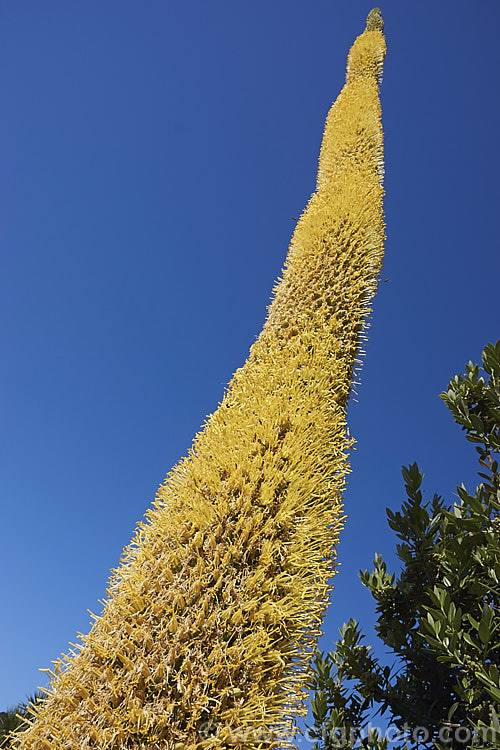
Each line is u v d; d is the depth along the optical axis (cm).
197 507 186
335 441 234
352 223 343
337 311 291
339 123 489
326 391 244
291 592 174
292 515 192
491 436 268
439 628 226
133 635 152
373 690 292
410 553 302
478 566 266
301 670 165
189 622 155
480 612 258
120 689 142
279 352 269
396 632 289
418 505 301
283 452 208
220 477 202
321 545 193
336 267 314
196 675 146
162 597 162
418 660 274
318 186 429
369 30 780
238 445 210
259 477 199
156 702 141
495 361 286
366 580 326
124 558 181
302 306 296
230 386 266
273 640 163
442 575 285
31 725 143
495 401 275
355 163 422
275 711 153
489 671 196
